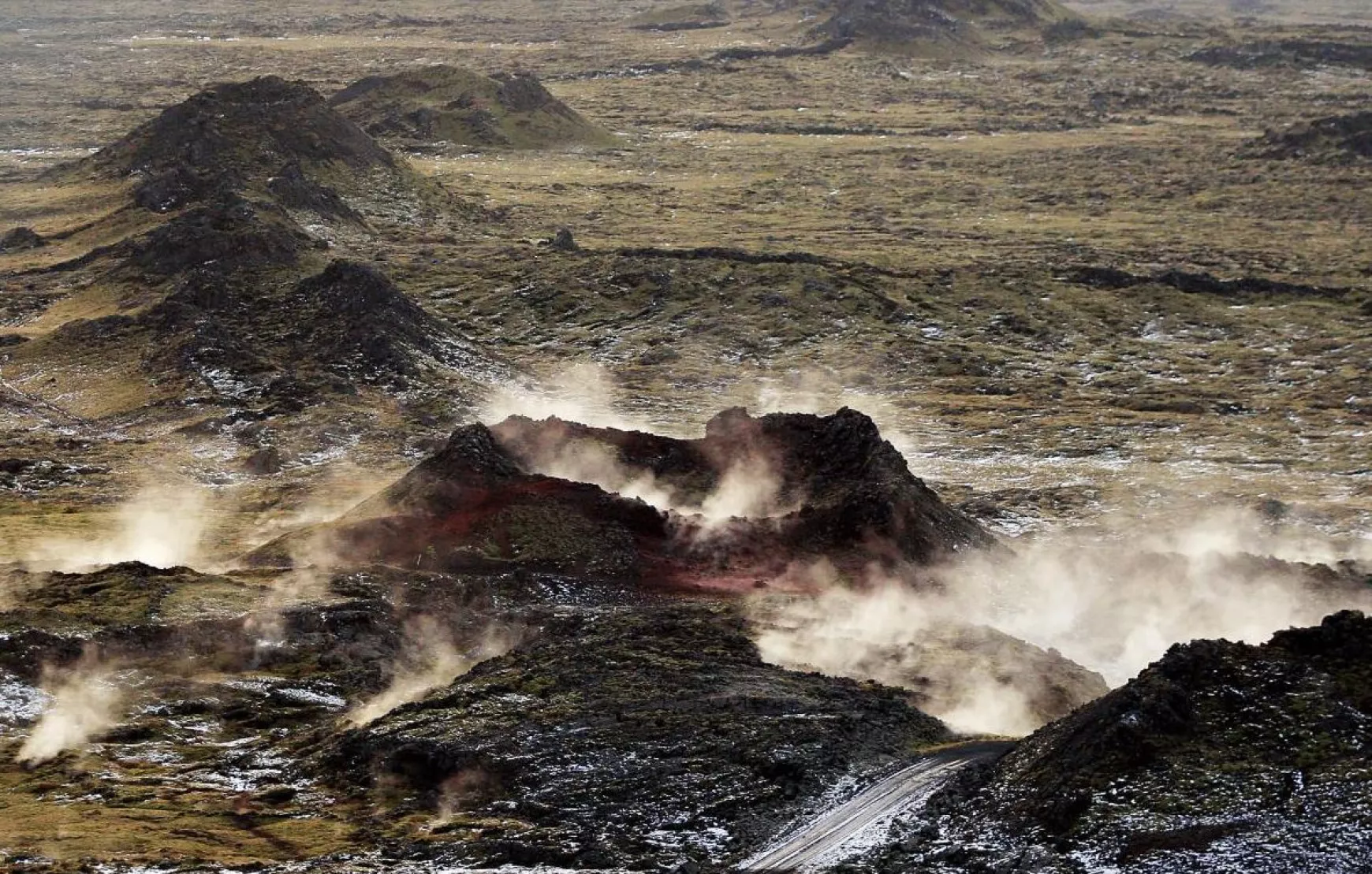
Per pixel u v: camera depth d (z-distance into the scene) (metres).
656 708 74.19
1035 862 56.88
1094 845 57.03
